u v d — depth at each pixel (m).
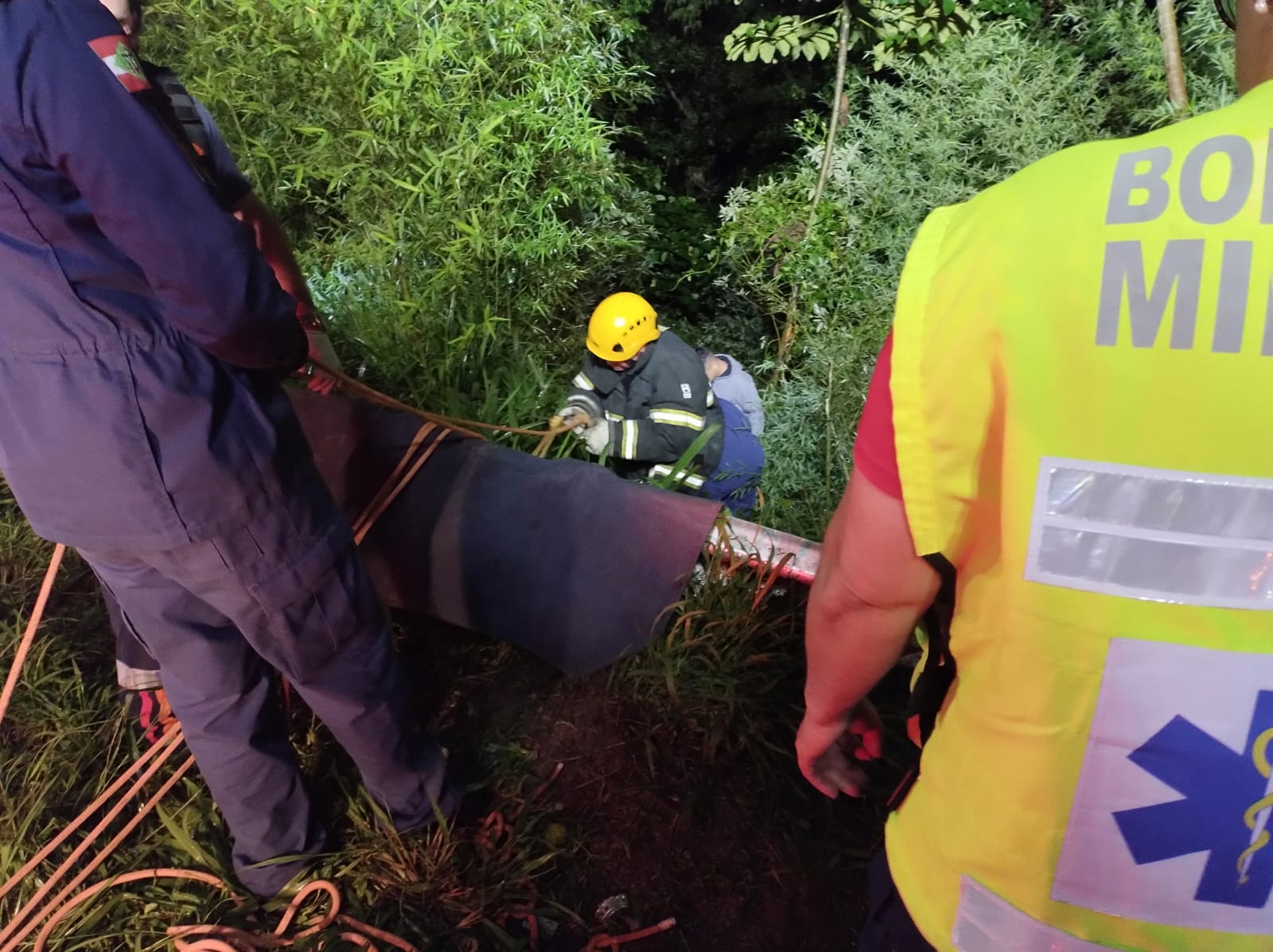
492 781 2.12
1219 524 0.61
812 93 6.12
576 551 2.35
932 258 0.70
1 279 1.15
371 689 1.64
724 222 4.32
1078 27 3.87
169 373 1.24
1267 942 0.71
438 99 3.46
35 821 2.03
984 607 0.74
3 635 2.50
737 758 2.20
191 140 1.64
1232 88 3.40
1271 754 0.65
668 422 3.07
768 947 1.86
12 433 1.25
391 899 1.88
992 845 0.77
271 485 1.39
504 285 3.80
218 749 1.62
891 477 0.74
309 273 3.86
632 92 4.52
